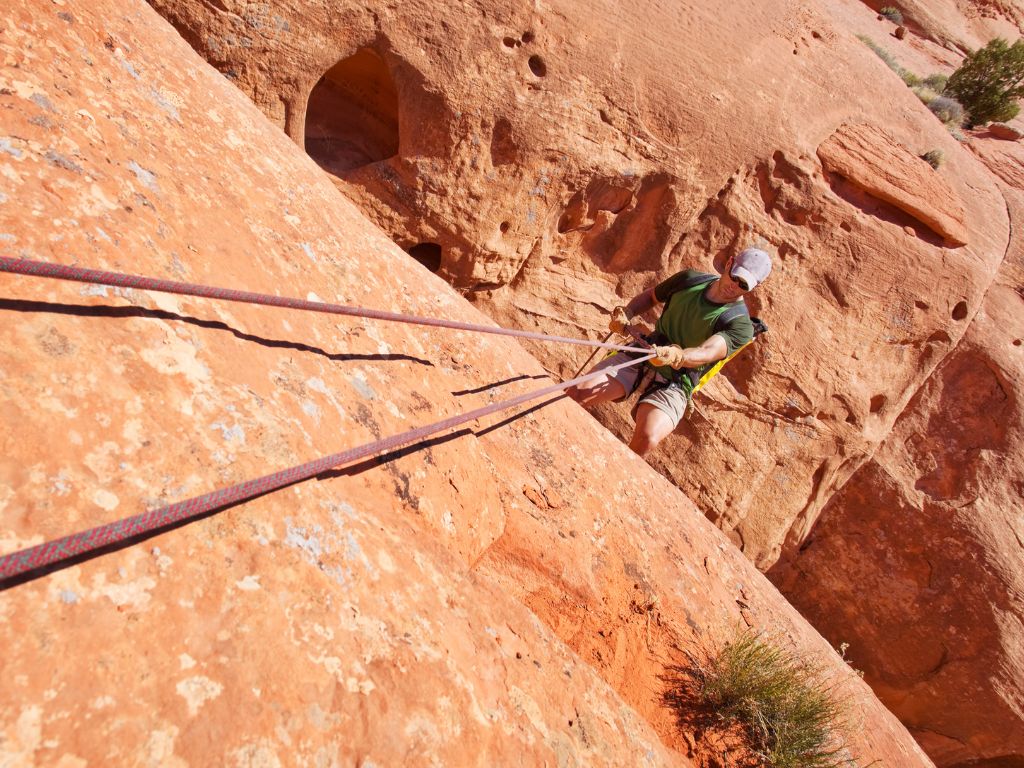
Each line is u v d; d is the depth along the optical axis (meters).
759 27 9.35
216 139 2.50
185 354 1.66
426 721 1.56
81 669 1.11
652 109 8.21
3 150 1.57
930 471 11.10
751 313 9.62
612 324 4.23
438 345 3.17
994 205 11.41
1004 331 11.09
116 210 1.75
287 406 1.88
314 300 2.36
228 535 1.47
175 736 1.15
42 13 2.01
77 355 1.41
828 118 9.79
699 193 8.80
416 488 2.27
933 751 10.96
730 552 4.45
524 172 7.70
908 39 19.70
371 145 7.79
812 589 11.33
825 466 10.62
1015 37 23.50
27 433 1.24
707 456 9.88
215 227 2.10
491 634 2.06
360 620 1.61
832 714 3.32
